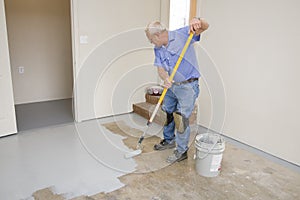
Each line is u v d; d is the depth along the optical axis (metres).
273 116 2.76
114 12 3.61
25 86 4.30
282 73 2.62
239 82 3.03
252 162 2.62
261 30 2.73
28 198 2.01
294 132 2.60
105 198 2.03
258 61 2.81
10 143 2.92
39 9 4.16
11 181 2.22
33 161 2.55
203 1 3.26
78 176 2.31
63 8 4.36
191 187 2.18
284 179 2.33
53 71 4.49
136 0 3.77
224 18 3.06
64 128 3.38
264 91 2.80
